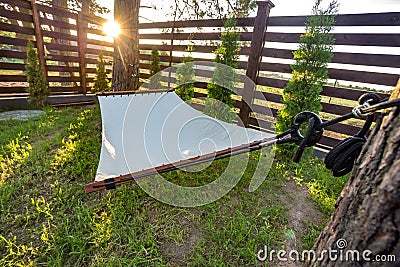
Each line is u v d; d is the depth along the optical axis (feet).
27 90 16.07
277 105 13.00
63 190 7.25
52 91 18.83
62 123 13.21
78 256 5.12
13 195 6.93
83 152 9.46
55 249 5.17
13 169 8.13
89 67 21.56
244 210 7.00
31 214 6.19
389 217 1.71
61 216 6.22
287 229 6.24
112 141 8.19
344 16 10.03
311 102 10.16
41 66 16.92
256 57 12.77
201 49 16.14
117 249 5.31
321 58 9.65
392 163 1.74
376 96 2.38
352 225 2.09
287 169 9.86
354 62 10.19
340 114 11.09
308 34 9.74
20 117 13.76
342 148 2.61
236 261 5.19
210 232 6.01
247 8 14.10
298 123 3.27
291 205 7.34
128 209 6.61
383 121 2.01
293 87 10.42
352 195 2.19
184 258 5.21
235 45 11.96
